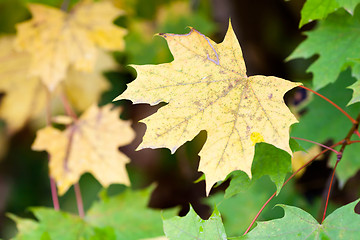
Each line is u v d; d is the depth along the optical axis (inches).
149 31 42.1
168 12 42.2
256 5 43.4
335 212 25.3
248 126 25.9
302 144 33.0
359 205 36.5
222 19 43.8
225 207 36.6
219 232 25.4
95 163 35.5
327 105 32.8
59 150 35.8
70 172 35.4
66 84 42.9
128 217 34.6
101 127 36.1
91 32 36.4
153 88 26.3
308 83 34.1
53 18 36.7
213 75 26.5
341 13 30.5
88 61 36.0
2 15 43.0
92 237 33.9
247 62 44.4
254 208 36.1
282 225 25.3
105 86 43.3
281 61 44.3
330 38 30.4
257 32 44.2
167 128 26.0
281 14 43.7
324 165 36.6
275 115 25.8
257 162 26.9
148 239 34.0
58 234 33.6
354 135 32.0
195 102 26.2
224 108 26.2
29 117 43.7
